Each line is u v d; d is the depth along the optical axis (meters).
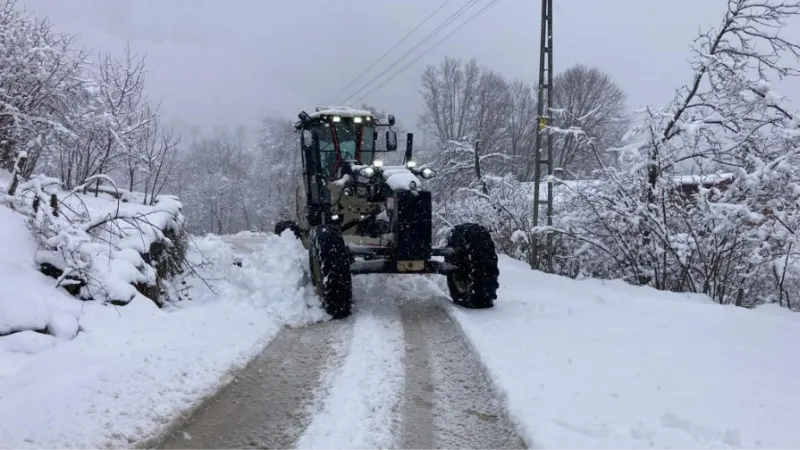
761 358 3.92
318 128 7.29
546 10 9.32
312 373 3.90
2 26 6.26
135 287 4.98
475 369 4.02
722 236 7.20
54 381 3.21
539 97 9.41
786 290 7.67
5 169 6.82
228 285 6.09
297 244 7.03
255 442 2.90
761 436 2.70
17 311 3.94
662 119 8.05
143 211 6.54
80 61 7.04
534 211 9.48
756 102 7.29
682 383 3.41
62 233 4.58
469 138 13.86
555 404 3.13
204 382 3.56
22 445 2.59
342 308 5.29
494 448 2.90
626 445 2.66
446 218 11.73
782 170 6.67
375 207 6.46
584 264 9.27
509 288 6.69
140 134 8.57
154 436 2.87
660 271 8.01
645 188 7.82
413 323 5.26
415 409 3.36
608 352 4.06
